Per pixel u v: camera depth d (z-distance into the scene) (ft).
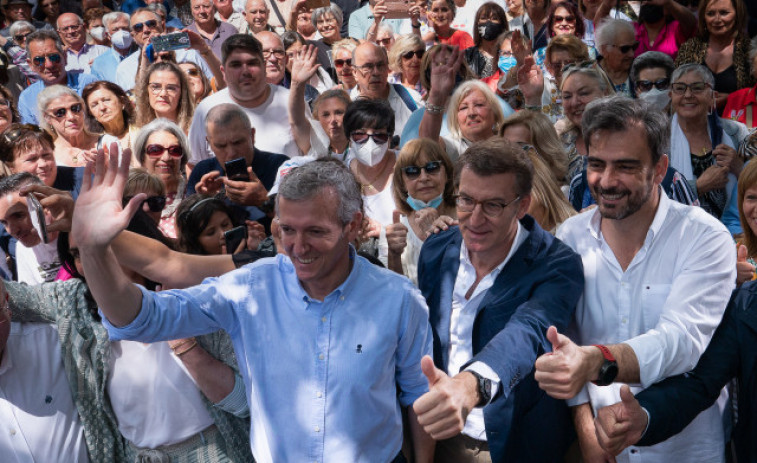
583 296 8.58
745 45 19.60
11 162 15.02
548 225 11.32
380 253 12.03
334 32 26.73
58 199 8.70
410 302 7.83
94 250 6.64
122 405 8.87
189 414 8.87
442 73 14.92
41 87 23.62
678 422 7.77
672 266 8.20
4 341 8.42
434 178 12.01
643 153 7.65
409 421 8.77
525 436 8.45
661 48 22.36
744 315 8.11
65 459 8.88
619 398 8.42
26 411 8.70
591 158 7.89
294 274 7.82
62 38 27.66
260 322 7.79
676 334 7.77
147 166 15.61
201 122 17.83
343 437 7.64
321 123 17.13
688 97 14.99
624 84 18.80
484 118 14.66
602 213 7.91
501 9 22.44
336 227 7.31
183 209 10.72
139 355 8.81
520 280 8.45
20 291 8.81
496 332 8.46
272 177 15.05
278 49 21.95
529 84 16.85
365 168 14.08
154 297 7.31
